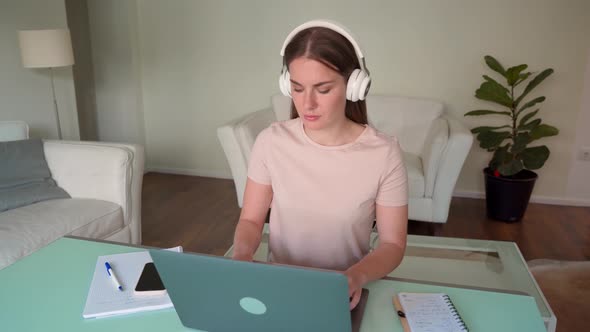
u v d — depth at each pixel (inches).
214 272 27.9
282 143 43.0
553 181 131.8
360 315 34.4
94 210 86.4
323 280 25.7
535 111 115.3
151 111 157.8
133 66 150.1
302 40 35.1
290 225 43.3
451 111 133.6
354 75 36.8
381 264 37.4
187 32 146.9
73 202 89.7
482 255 73.5
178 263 28.4
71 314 34.5
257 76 145.3
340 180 41.3
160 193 140.6
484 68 128.3
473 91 130.6
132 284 38.1
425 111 124.7
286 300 27.8
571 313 79.6
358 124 43.5
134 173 94.6
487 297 36.9
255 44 142.5
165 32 148.6
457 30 127.1
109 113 157.2
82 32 152.7
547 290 87.0
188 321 32.4
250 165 45.1
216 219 120.7
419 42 130.3
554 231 114.7
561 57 123.0
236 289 28.4
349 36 36.0
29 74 118.2
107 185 91.3
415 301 35.3
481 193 136.9
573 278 91.0
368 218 42.6
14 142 94.3
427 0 126.7
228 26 143.0
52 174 95.2
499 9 123.3
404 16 129.3
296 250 43.8
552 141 129.0
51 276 39.8
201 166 158.9
